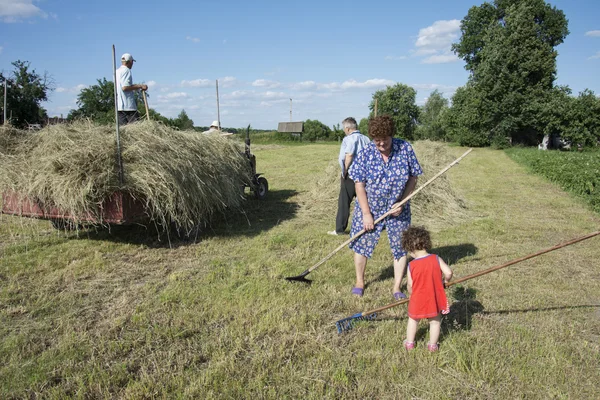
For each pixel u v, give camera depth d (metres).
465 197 10.34
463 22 45.56
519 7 36.28
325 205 8.62
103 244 5.97
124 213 5.27
